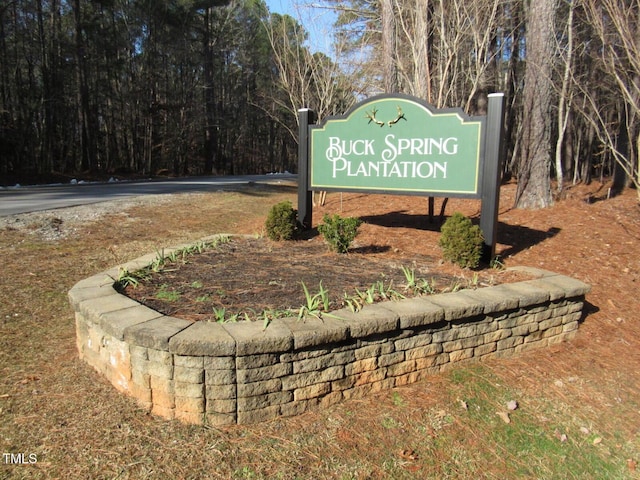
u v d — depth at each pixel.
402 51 9.84
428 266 4.96
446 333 3.47
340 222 5.43
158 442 2.56
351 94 10.88
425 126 5.43
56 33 25.12
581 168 18.75
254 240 6.27
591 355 4.09
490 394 3.31
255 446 2.57
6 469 2.32
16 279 5.23
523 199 9.05
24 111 24.42
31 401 2.93
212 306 3.38
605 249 6.64
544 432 3.01
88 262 6.09
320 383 2.93
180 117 33.66
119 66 27.78
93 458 2.43
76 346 3.76
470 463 2.64
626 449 2.94
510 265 5.86
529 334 4.02
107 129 31.31
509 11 11.27
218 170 40.09
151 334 2.71
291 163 55.53
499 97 4.89
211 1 29.73
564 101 10.38
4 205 9.81
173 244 7.35
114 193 13.21
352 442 2.67
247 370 2.69
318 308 3.29
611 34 5.79
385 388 3.21
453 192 5.30
